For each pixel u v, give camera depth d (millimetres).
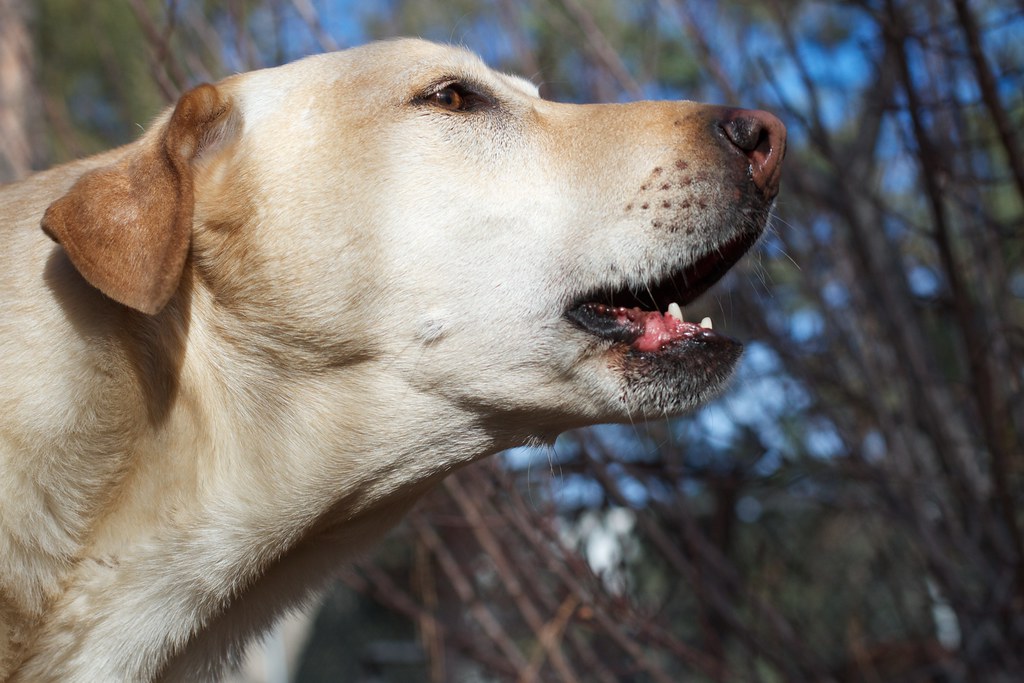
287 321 877
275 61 1234
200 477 871
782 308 1322
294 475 882
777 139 894
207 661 910
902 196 1366
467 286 880
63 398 842
